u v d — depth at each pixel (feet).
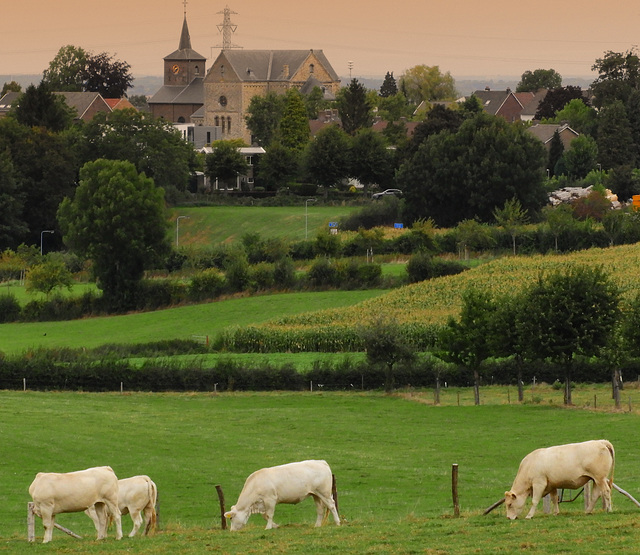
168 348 324.80
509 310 240.53
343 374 266.16
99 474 110.42
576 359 270.26
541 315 230.07
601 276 233.76
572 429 197.36
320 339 319.27
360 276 416.46
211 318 384.68
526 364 270.46
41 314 410.31
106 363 274.16
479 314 250.37
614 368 225.56
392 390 259.80
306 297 403.13
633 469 157.48
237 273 418.51
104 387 265.95
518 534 97.81
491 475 159.12
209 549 99.30
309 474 111.86
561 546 91.61
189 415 223.71
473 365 246.68
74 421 206.59
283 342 320.70
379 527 107.04
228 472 162.09
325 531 105.40
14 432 189.16
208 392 261.85
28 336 372.99
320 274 418.10
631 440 183.21
